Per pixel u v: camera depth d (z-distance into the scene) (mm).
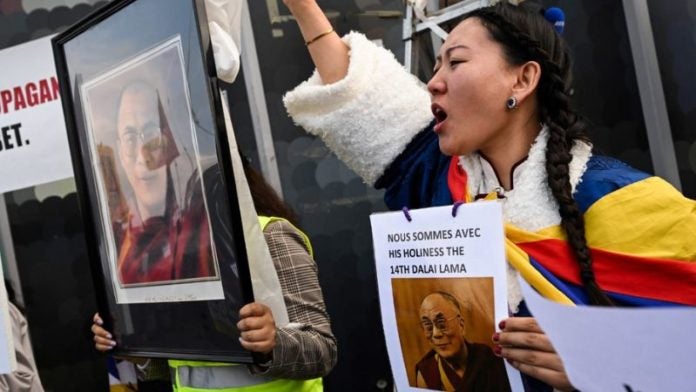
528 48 1098
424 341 1081
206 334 1272
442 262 1053
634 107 2613
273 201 1668
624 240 1018
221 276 1207
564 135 1077
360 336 2719
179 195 1250
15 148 2533
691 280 976
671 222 999
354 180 2740
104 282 1482
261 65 2656
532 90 1100
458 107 1110
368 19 2717
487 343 1011
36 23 2760
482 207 1009
